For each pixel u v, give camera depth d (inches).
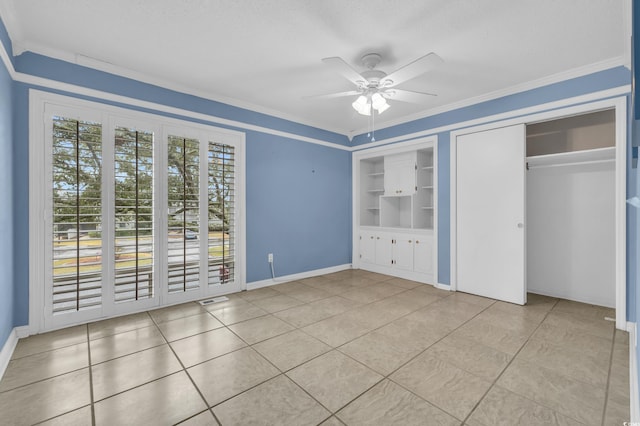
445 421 59.4
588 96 109.2
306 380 72.9
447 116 150.3
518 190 127.6
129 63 108.7
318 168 183.5
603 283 126.8
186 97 129.0
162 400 65.5
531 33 89.4
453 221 148.3
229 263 143.6
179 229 126.6
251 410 62.5
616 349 87.7
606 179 126.6
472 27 86.7
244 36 92.1
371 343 92.2
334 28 87.8
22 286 94.6
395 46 96.7
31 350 86.8
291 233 169.5
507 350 87.5
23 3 77.0
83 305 105.3
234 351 87.1
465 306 125.9
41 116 97.0
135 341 93.1
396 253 179.5
